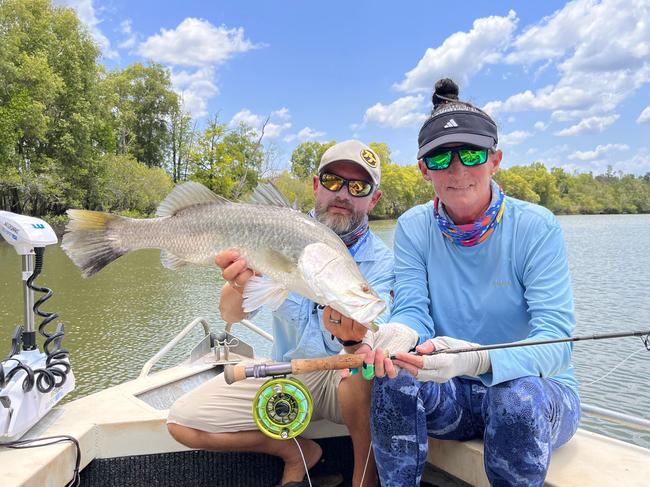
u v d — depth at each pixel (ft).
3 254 69.31
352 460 9.48
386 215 194.49
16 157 92.99
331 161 9.31
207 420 8.35
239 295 8.34
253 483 9.09
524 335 7.91
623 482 6.76
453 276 8.17
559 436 7.20
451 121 7.56
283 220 7.26
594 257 80.84
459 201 7.73
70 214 7.80
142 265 68.80
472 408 7.75
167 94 173.68
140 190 122.31
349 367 6.68
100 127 110.01
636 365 26.12
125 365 28.76
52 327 35.83
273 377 7.58
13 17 97.60
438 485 8.47
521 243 7.69
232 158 144.15
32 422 7.82
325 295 6.76
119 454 8.60
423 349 6.63
